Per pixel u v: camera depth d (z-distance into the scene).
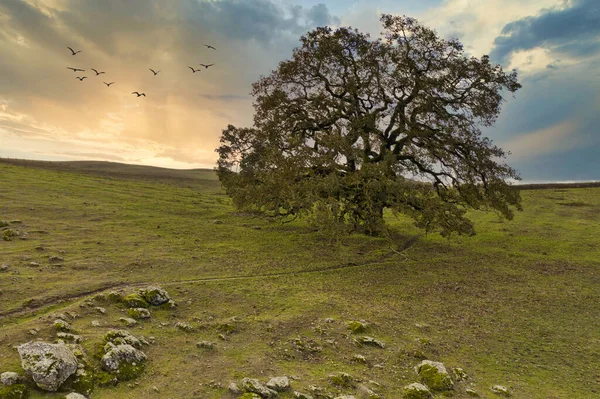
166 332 11.91
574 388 11.09
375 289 19.92
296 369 10.37
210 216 40.88
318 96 32.81
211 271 20.30
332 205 24.25
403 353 12.28
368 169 24.91
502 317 17.02
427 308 17.52
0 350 9.05
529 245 34.66
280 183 24.91
